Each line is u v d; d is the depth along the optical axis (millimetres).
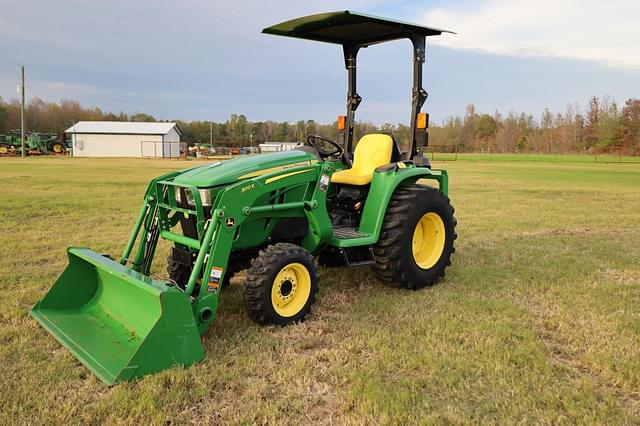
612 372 3271
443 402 2916
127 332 3666
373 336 3801
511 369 3281
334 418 2781
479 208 11133
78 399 2896
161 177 4398
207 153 54812
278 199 4191
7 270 5520
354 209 5168
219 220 3691
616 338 3830
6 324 4008
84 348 3475
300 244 4582
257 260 3943
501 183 17984
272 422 2715
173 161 35531
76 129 53812
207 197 3904
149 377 3090
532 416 2793
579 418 2773
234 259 4395
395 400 2887
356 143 5828
